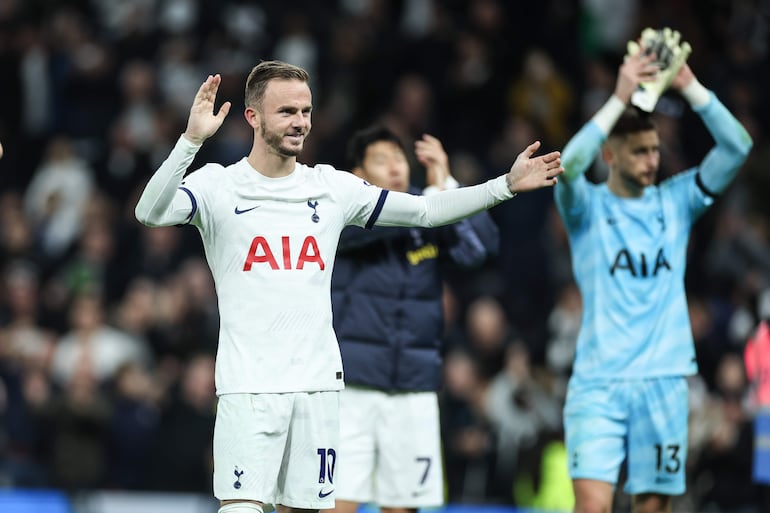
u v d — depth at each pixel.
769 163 59.38
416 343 28.48
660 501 28.28
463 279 56.53
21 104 65.94
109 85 65.75
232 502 22.16
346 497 28.06
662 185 29.14
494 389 46.03
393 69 63.09
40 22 68.12
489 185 22.94
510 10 66.81
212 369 48.22
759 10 68.12
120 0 69.69
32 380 50.09
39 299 55.69
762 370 31.88
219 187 22.53
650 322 28.05
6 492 42.56
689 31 65.75
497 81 62.50
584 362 28.22
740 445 42.81
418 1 67.81
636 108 28.06
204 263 54.81
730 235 56.34
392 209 23.23
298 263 22.47
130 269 56.44
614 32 66.94
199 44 66.00
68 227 59.22
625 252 28.27
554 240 56.38
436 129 61.31
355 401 28.30
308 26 65.44
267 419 22.20
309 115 22.73
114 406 47.44
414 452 28.47
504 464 44.66
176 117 62.25
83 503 42.28
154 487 47.06
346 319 28.31
